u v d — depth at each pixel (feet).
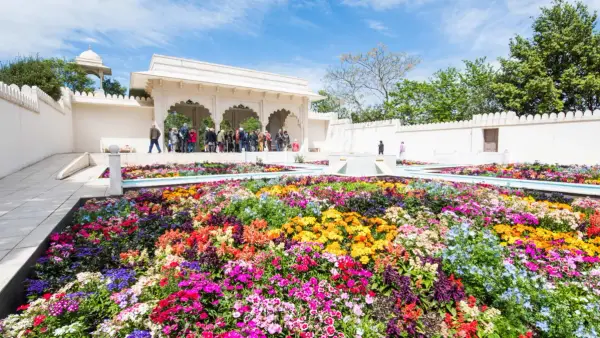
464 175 29.12
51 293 7.79
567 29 60.23
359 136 71.46
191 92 52.60
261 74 60.59
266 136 56.29
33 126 31.30
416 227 11.78
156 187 22.56
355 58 84.23
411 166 37.76
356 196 16.70
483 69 88.38
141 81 50.55
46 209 14.21
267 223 12.56
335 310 6.95
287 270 8.56
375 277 8.58
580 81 57.47
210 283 7.19
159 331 6.06
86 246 10.46
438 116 89.97
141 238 10.96
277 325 6.17
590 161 38.88
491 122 48.42
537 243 10.85
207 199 16.69
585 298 7.45
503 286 7.70
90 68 63.16
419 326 7.02
